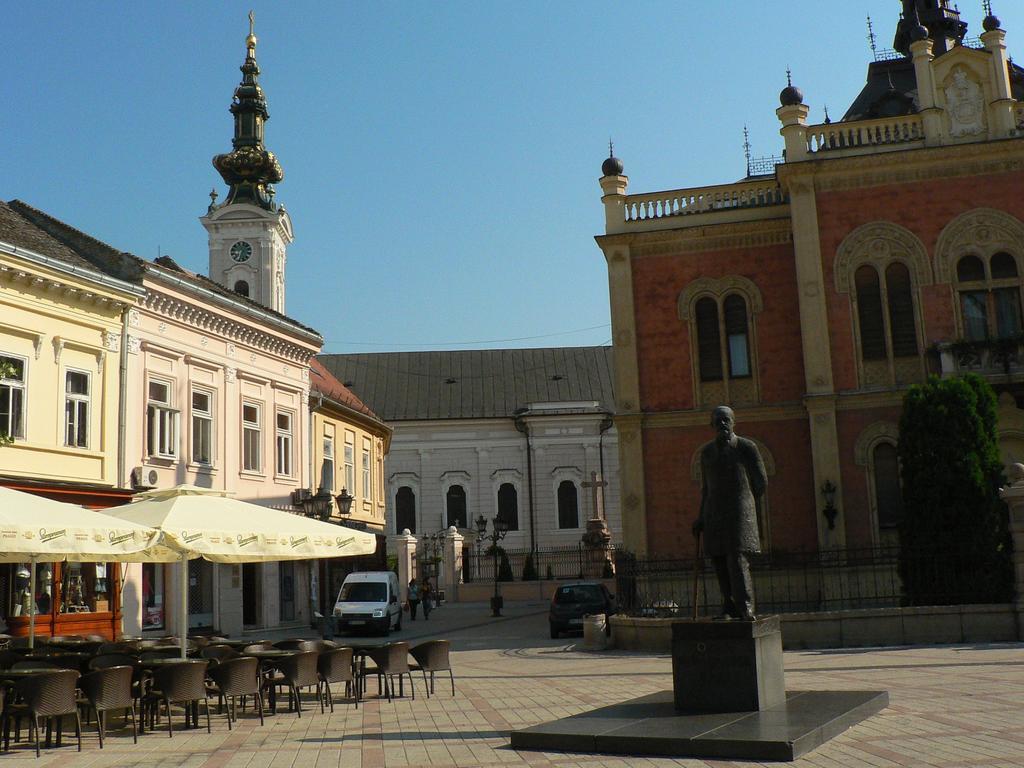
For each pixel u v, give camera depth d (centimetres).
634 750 1016
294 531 1587
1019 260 2900
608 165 3309
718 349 3178
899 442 2408
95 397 2653
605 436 6669
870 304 2973
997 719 1120
